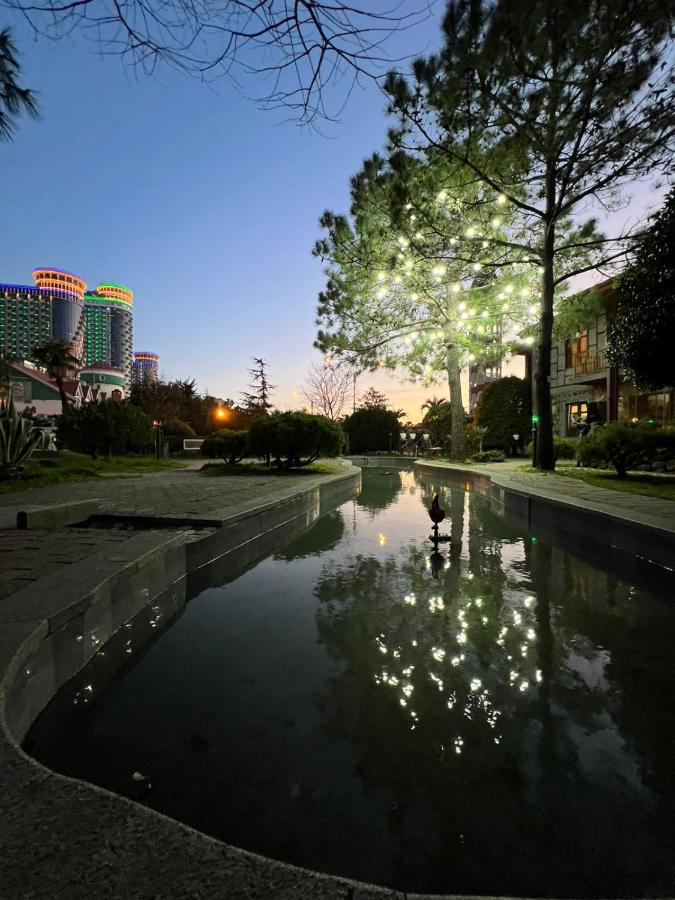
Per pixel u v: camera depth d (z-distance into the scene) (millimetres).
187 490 9109
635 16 8219
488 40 8492
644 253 8633
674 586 4234
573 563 5082
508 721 2107
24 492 8797
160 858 932
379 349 19672
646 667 2648
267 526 6793
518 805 1586
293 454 14414
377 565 5016
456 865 1335
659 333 7973
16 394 49375
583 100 9828
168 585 4051
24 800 1084
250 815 1521
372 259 15180
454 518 8586
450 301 18984
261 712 2166
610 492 8148
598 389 20797
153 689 2383
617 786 1687
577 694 2348
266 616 3477
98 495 8242
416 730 2027
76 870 897
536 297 15906
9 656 1882
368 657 2768
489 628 3236
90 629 2701
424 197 12008
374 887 906
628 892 1258
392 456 32344
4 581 2928
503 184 11758
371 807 1567
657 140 9742
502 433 24094
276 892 875
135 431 18500
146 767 1773
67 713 2164
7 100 3184
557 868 1332
